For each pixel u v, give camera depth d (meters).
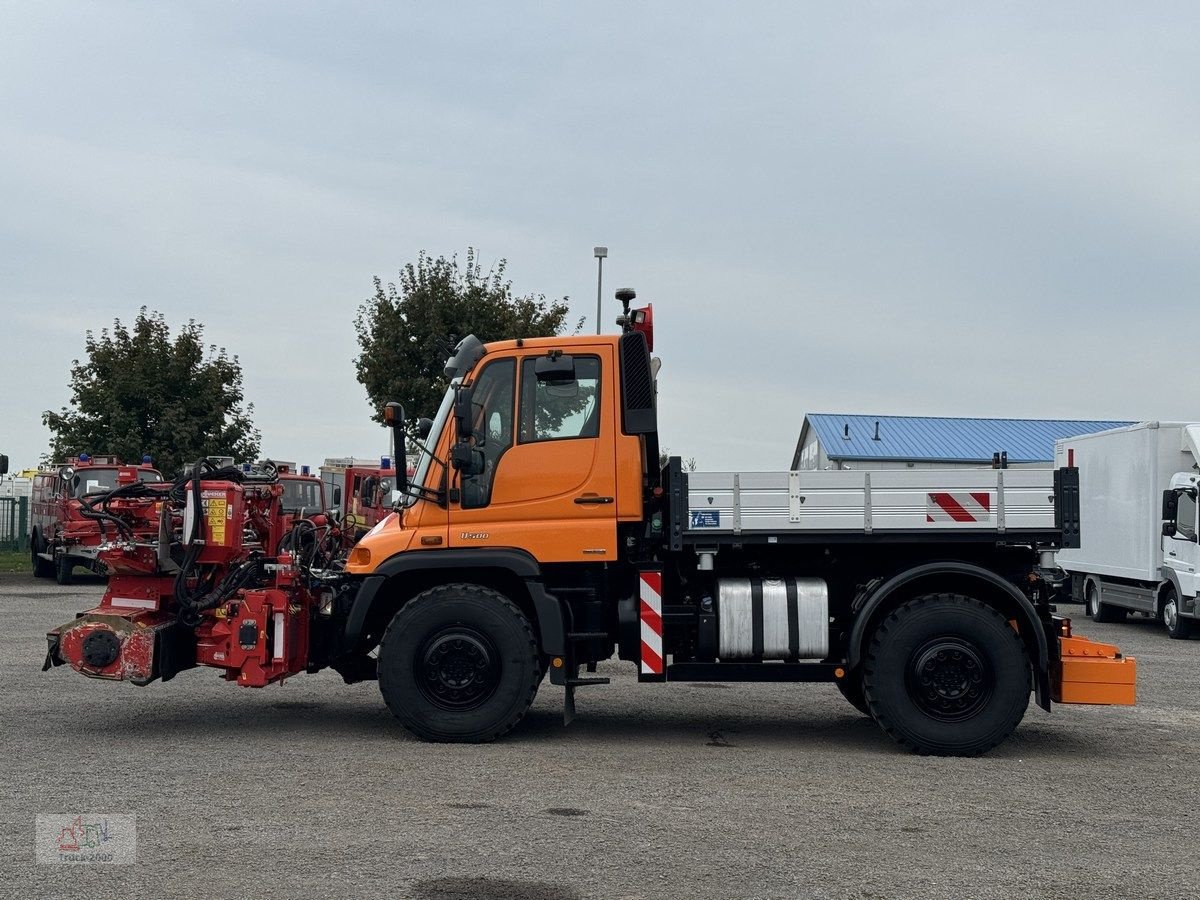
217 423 33.59
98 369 33.72
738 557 8.94
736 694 11.48
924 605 8.34
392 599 8.96
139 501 9.25
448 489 8.67
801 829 6.12
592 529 8.57
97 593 23.55
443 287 27.55
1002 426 45.31
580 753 8.18
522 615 8.45
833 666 8.49
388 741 8.56
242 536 9.32
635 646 8.73
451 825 6.08
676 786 7.11
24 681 11.66
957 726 8.27
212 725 9.28
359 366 27.83
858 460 42.31
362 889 5.02
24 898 4.88
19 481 41.66
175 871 5.25
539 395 8.75
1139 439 19.05
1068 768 7.93
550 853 5.59
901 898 5.01
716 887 5.12
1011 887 5.19
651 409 8.50
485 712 8.42
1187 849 5.86
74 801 6.57
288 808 6.42
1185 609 17.36
